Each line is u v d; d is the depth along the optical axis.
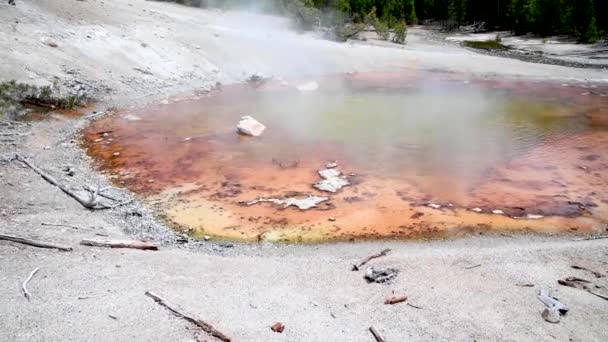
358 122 14.88
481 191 10.09
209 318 5.94
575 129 14.28
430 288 6.71
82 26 19.59
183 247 8.03
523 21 38.88
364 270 7.21
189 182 10.62
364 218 8.99
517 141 13.21
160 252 7.69
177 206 9.52
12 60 15.79
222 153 12.29
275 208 9.44
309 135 13.62
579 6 33.75
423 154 12.17
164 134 13.62
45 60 16.59
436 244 8.09
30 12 18.91
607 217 9.02
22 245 7.35
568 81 21.41
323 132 13.88
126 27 20.91
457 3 45.91
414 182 10.51
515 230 8.55
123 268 7.00
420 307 6.29
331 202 9.66
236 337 5.62
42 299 6.10
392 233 8.46
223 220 8.99
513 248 7.91
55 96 15.16
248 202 9.69
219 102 16.98
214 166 11.48
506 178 10.76
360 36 32.88
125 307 6.04
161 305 6.13
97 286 6.46
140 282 6.64
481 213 9.15
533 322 6.04
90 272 6.80
